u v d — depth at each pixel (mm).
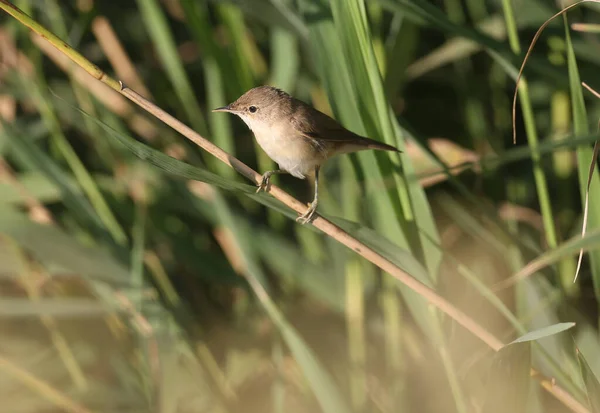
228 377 10477
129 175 11039
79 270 8758
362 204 10461
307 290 10672
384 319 10734
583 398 7625
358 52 7238
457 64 12023
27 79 10156
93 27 11023
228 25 10234
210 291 12023
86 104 10867
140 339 9172
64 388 9789
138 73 12414
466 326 6902
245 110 8430
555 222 10773
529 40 11469
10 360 9586
